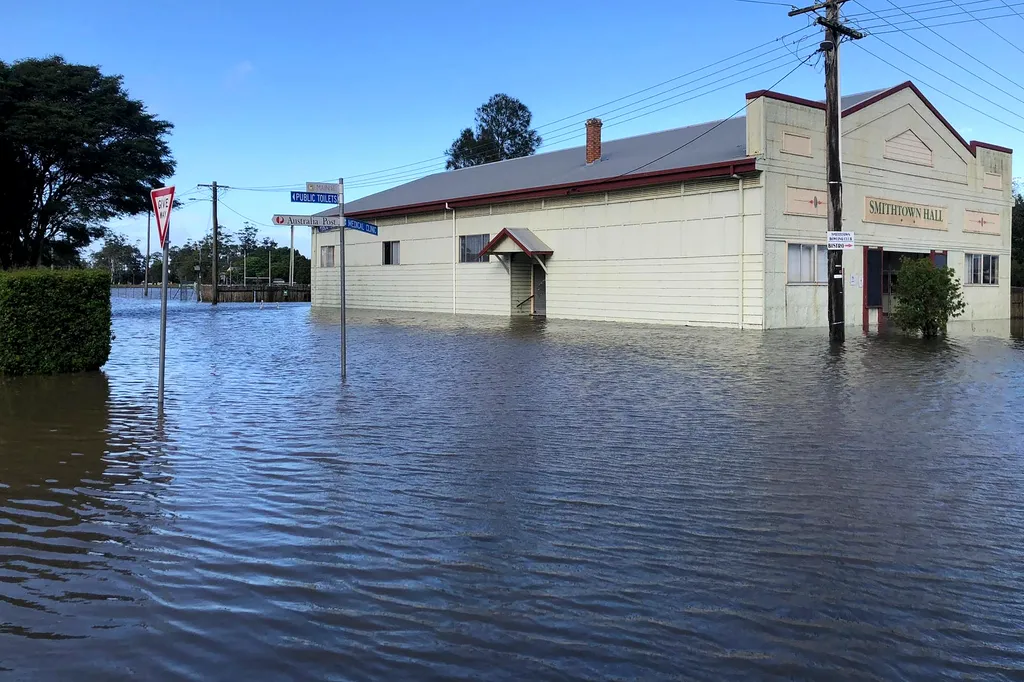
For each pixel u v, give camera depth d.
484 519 5.48
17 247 36.84
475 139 76.75
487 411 9.54
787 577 4.49
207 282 92.81
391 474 6.64
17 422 8.77
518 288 29.73
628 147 29.89
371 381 12.05
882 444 7.80
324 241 39.59
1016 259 38.59
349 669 3.48
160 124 39.59
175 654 3.60
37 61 35.62
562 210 27.33
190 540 5.05
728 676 3.43
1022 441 7.94
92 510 5.65
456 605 4.12
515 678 3.41
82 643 3.70
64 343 12.55
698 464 7.01
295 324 25.84
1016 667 3.53
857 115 24.27
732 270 22.41
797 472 6.74
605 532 5.22
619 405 9.97
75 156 35.78
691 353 16.09
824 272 23.45
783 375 12.78
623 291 25.45
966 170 28.77
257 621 3.93
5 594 4.23
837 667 3.51
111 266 123.69
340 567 4.62
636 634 3.80
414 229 33.88
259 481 6.42
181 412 9.41
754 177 21.73
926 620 3.98
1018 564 4.71
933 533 5.23
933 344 18.41
